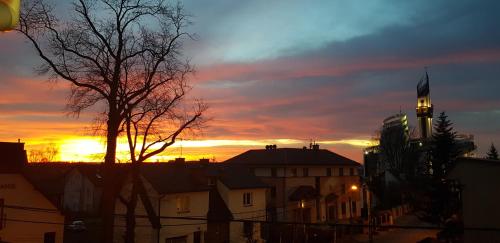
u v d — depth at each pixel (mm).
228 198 43438
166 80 28656
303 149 67438
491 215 22016
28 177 27375
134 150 28625
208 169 46250
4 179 26500
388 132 109125
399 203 78688
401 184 83125
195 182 39844
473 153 84625
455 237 39312
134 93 27844
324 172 63812
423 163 98375
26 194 27500
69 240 38875
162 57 27922
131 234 28828
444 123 55031
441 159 53406
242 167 53531
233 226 42625
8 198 26562
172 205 36938
